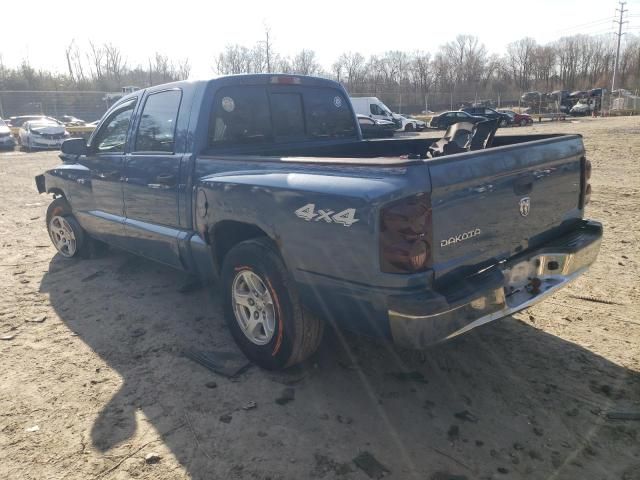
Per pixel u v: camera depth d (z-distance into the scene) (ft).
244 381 11.42
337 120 16.78
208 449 9.29
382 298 8.74
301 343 10.87
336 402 10.61
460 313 8.90
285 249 10.30
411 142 16.03
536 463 8.84
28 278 18.20
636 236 21.24
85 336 13.73
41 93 108.37
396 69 257.96
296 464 8.87
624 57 295.28
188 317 14.75
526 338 12.96
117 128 16.39
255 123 14.34
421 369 11.78
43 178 20.51
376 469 8.73
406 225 8.34
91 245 20.02
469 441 9.39
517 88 281.33
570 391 10.78
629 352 12.16
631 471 8.63
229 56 181.06
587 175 12.34
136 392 11.10
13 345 13.30
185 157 13.16
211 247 12.62
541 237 11.16
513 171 9.96
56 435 9.77
